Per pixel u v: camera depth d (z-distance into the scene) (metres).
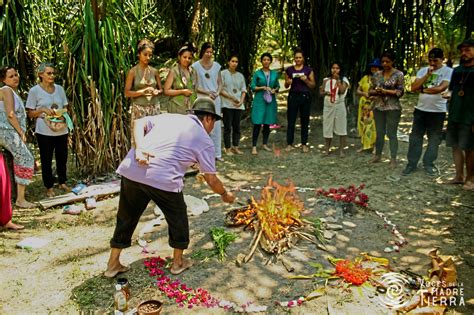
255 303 3.50
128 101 6.38
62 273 3.93
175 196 3.60
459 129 5.52
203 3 8.00
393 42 7.27
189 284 3.73
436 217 4.93
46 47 6.37
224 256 4.10
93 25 5.74
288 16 8.26
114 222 4.94
